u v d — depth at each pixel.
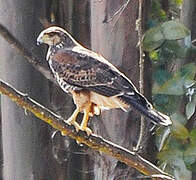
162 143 12.58
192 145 12.59
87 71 10.60
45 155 13.36
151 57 12.79
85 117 10.52
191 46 12.95
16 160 13.10
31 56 12.05
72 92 10.66
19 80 12.76
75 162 14.93
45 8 13.05
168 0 13.55
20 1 12.61
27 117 12.94
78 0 14.40
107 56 12.62
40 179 13.34
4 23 12.64
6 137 13.08
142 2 11.78
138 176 12.72
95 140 9.77
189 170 12.59
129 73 12.53
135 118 12.63
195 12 13.27
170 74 12.81
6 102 12.91
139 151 10.78
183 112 12.79
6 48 12.66
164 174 9.84
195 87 12.55
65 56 10.78
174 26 12.45
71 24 14.44
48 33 10.97
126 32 12.49
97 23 12.76
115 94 10.41
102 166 13.06
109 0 12.52
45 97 13.06
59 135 13.91
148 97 12.62
